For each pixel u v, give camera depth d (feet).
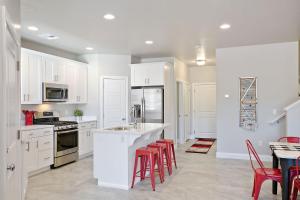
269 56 18.08
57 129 16.56
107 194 12.02
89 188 12.85
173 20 12.78
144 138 14.24
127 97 21.95
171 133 22.72
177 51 20.54
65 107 20.43
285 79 17.78
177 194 11.96
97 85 21.15
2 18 5.53
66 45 18.25
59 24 13.38
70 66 19.35
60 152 16.81
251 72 18.54
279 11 11.53
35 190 12.59
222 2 10.52
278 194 11.88
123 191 12.39
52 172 15.65
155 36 15.84
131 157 13.16
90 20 12.74
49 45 18.22
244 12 11.66
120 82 21.85
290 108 15.84
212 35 15.62
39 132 15.28
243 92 18.71
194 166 16.98
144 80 21.59
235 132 19.04
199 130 30.01
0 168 5.45
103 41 17.11
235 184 13.33
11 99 6.97
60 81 18.29
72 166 17.06
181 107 26.12
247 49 18.60
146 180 14.07
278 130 17.97
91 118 21.29
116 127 14.61
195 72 29.84
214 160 18.62
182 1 10.41
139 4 10.69
